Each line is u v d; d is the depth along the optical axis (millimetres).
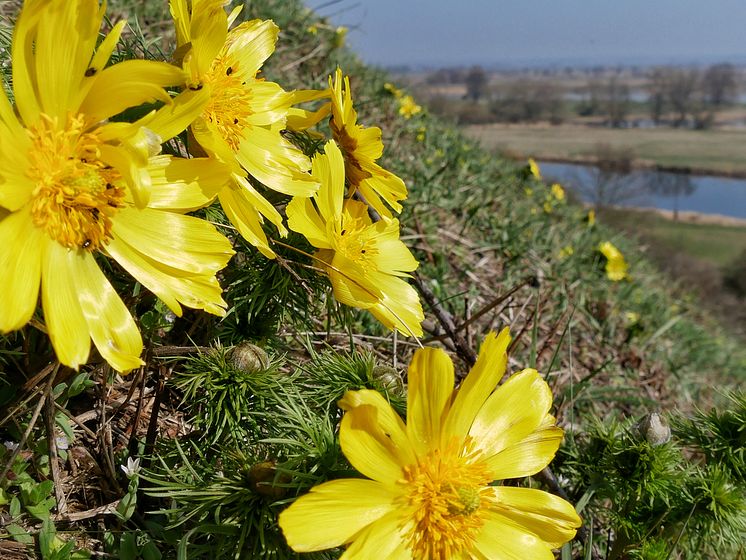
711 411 205
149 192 110
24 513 146
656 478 179
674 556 204
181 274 125
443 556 120
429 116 686
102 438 159
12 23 236
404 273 186
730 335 860
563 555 170
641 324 417
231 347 157
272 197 178
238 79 147
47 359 149
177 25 136
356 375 155
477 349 264
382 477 117
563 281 401
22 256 105
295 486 123
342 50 571
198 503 137
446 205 421
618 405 338
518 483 198
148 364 162
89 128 115
